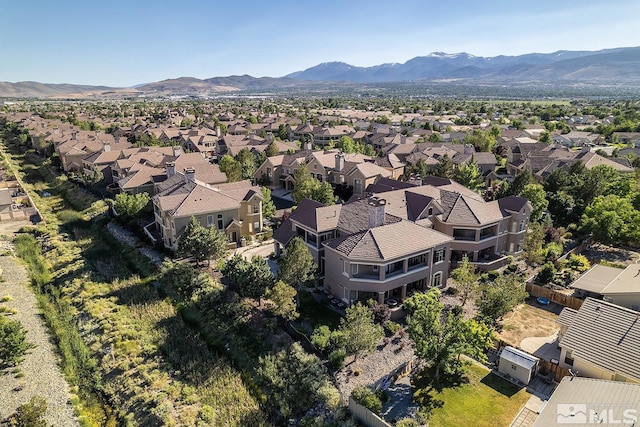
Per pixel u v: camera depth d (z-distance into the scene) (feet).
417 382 101.60
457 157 305.94
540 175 274.98
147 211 216.33
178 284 150.71
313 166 282.77
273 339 120.06
